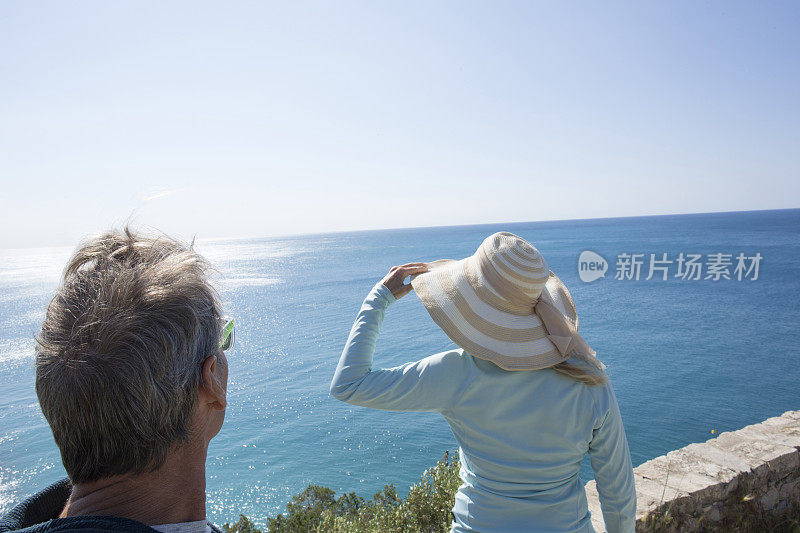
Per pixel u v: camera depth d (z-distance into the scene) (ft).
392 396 5.11
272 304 216.54
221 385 2.70
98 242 2.44
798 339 116.37
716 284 219.61
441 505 12.82
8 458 61.57
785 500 12.13
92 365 2.09
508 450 4.96
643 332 130.93
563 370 4.97
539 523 4.92
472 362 5.11
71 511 2.29
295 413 79.36
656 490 10.92
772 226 614.34
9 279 411.75
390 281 6.13
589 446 5.29
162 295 2.27
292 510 16.57
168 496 2.37
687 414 71.05
